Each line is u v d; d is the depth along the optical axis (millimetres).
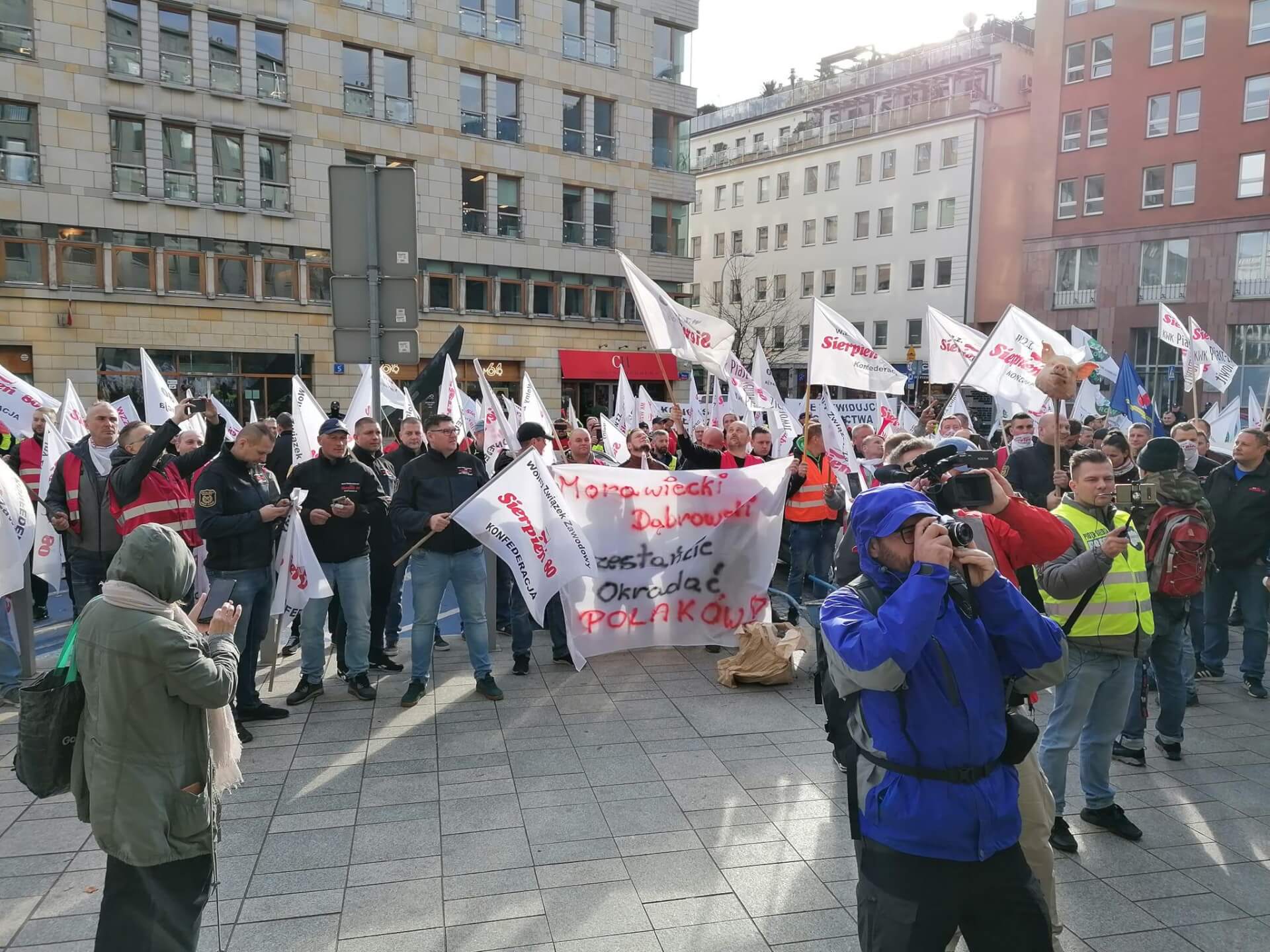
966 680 2664
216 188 29547
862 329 54812
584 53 36781
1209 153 40219
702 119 68688
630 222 38312
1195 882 4219
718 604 7555
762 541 7531
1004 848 2656
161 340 28844
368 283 7492
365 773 5340
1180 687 5664
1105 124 43281
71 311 27344
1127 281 42969
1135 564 4660
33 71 26422
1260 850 4527
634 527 7449
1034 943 2680
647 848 4461
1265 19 38438
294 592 6301
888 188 53062
